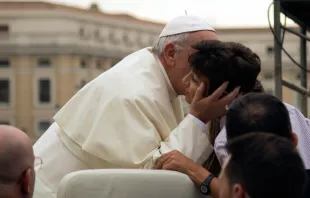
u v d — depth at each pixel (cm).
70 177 387
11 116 9519
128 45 10112
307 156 429
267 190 275
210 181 400
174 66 490
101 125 471
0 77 9512
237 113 343
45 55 9438
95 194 386
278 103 345
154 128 468
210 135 446
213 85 422
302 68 869
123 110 468
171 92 501
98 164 488
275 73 811
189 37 482
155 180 393
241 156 282
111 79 487
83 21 9500
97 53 9625
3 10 9438
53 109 9444
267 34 10112
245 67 417
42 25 9419
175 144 426
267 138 285
